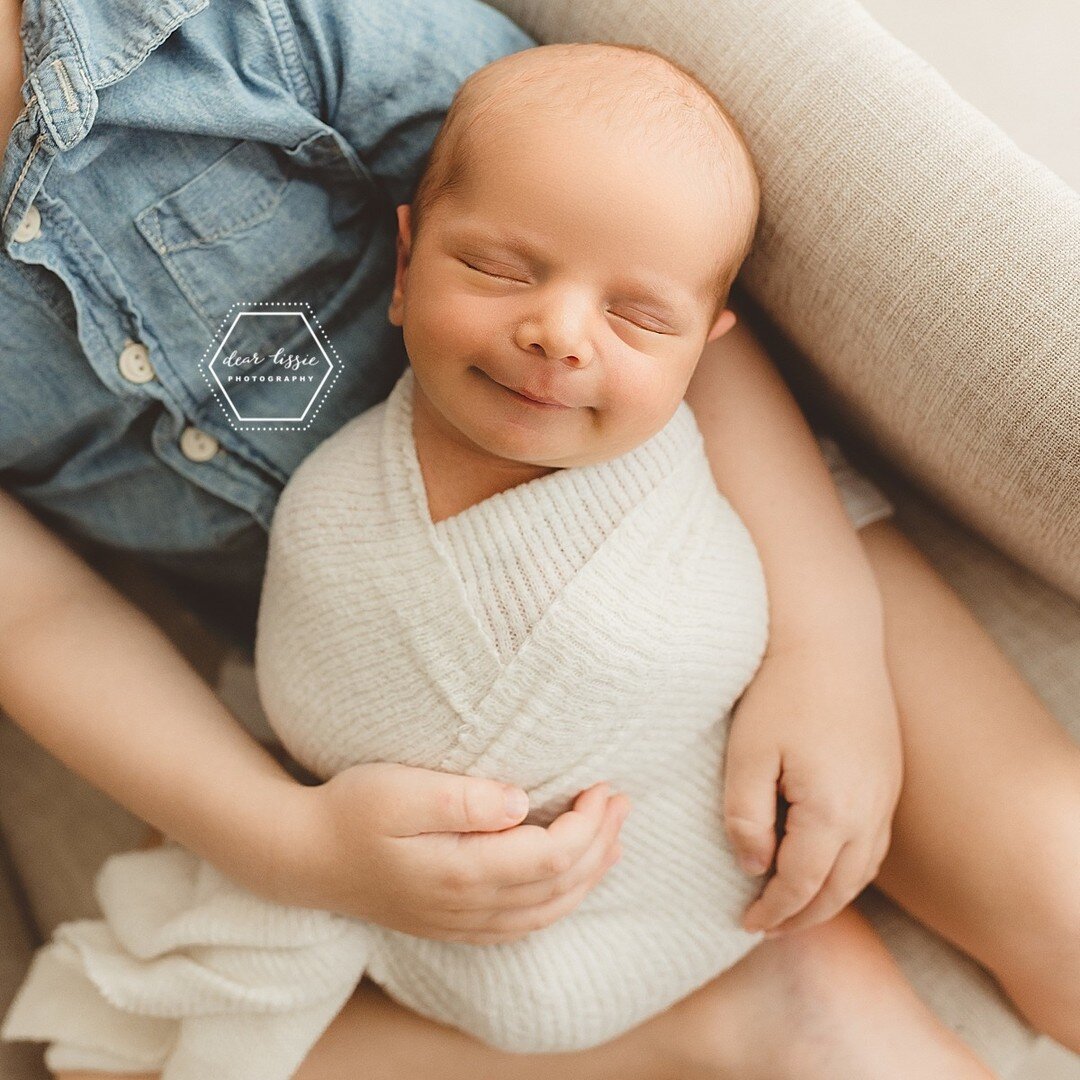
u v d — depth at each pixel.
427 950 0.69
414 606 0.64
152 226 0.69
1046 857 0.68
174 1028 0.74
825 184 0.65
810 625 0.71
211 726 0.73
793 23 0.68
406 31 0.71
